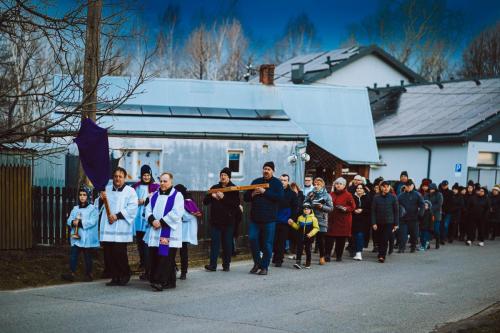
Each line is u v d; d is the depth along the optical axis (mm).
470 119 29938
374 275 12938
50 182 19000
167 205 10469
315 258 15445
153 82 24469
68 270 11555
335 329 8383
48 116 14055
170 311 9086
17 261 11609
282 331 8203
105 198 10555
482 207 19750
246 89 25922
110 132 20922
